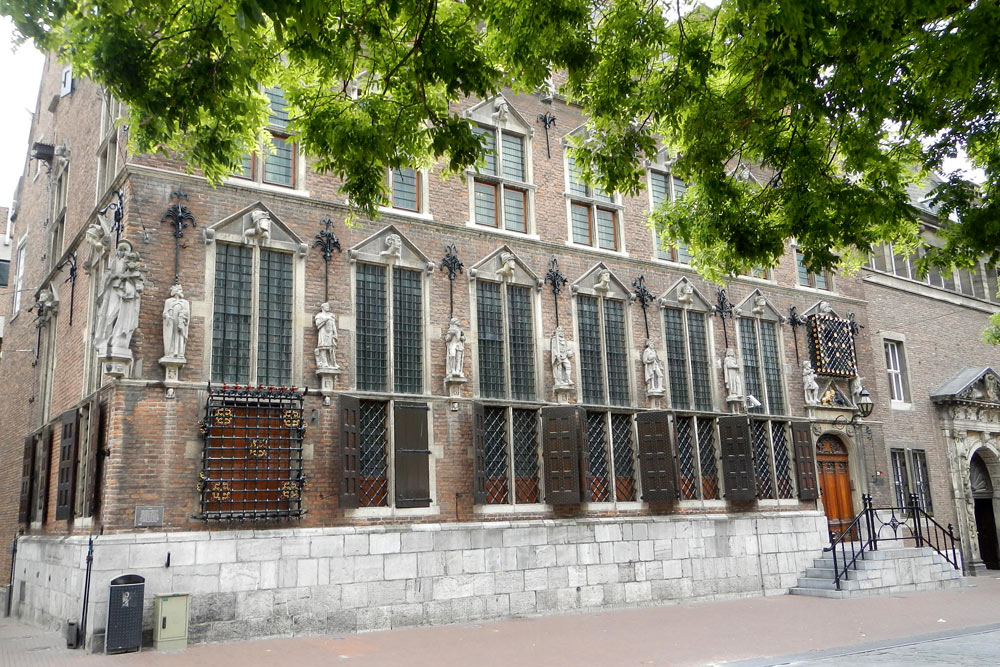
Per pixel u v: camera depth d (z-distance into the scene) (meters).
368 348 16.81
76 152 20.70
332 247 16.70
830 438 24.53
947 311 30.33
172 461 14.16
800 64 9.02
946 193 10.88
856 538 23.97
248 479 14.67
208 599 13.84
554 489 18.03
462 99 19.52
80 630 13.26
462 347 17.69
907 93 9.58
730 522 20.77
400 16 9.81
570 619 16.52
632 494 19.73
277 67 10.41
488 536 16.98
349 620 15.04
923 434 27.52
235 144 10.57
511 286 19.23
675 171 11.89
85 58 8.72
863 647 12.38
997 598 19.06
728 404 22.03
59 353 18.92
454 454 17.20
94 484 14.26
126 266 14.31
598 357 20.14
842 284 26.19
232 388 14.75
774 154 11.36
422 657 12.16
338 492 15.53
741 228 11.69
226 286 15.51
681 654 12.08
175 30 9.06
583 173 12.07
